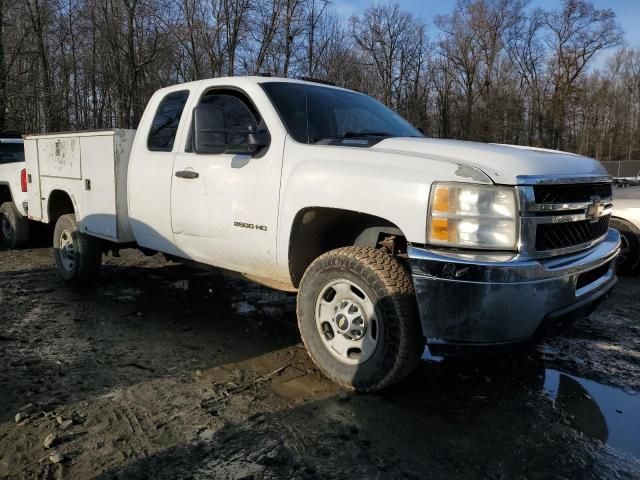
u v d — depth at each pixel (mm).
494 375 3846
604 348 4395
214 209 4238
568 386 3688
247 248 4055
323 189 3508
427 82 53781
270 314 5215
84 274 5887
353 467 2725
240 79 4355
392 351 3264
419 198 3115
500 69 56500
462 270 2934
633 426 3168
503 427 3133
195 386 3604
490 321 2949
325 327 3633
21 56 26531
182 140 4594
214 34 25750
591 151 61750
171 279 6547
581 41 58156
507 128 55000
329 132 4125
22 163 7961
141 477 2625
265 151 3947
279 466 2725
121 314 5156
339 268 3455
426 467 2736
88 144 5418
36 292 5902
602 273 3727
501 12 55375
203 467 2709
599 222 3752
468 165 3092
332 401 3398
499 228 2992
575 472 2717
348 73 35562
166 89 4988
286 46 25922
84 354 4141
